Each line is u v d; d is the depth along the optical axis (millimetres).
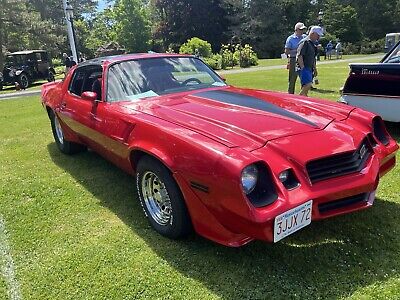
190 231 2973
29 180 4594
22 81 20078
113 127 3512
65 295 2527
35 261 2934
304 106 3402
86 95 3871
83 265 2828
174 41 51125
